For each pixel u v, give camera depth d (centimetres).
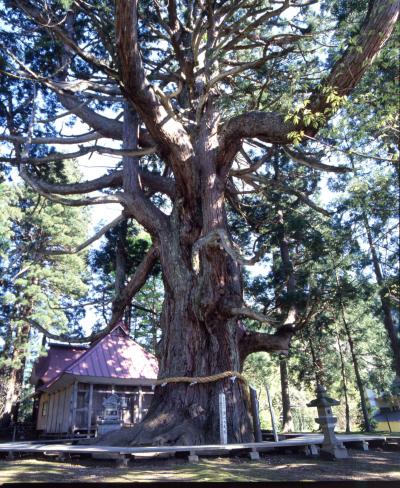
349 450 991
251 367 3325
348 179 1090
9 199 2520
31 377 2470
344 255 1512
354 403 3912
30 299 2630
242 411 1019
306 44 1110
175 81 1409
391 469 676
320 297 1386
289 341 1173
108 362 1830
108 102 1625
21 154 1321
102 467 753
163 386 1061
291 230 1542
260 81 1248
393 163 745
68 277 2752
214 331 1084
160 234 1243
